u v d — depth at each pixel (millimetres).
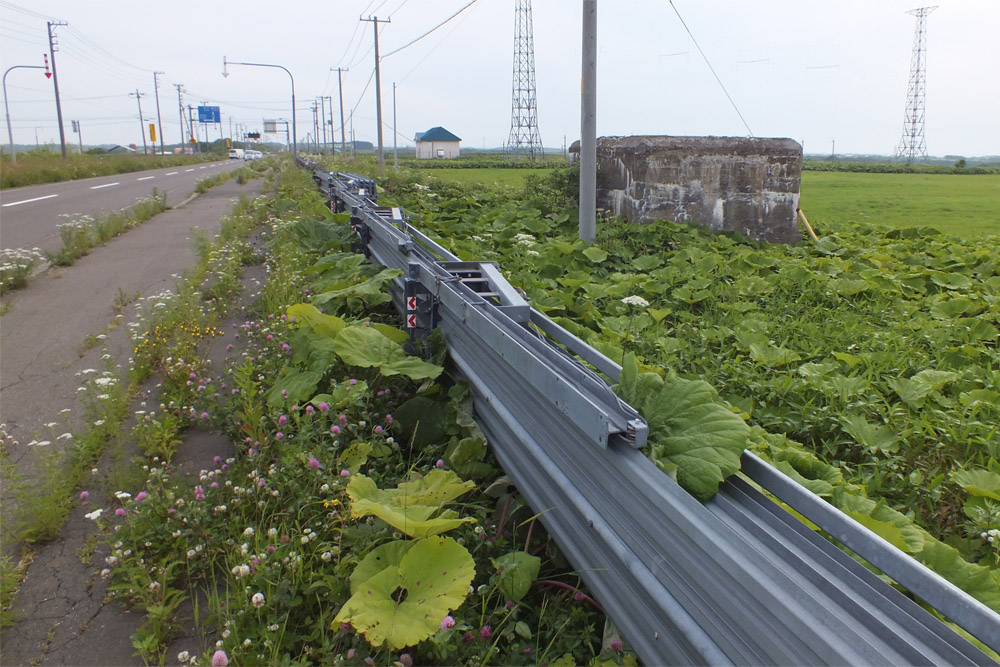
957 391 4973
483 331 3498
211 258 8312
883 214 16688
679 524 1944
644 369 4039
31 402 4578
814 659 1514
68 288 7867
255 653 2348
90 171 34281
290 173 27516
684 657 1914
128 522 2945
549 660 2402
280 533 2955
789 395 4832
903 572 1729
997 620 1494
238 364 5094
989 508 3303
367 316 5848
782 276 8305
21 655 2463
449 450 3625
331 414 3713
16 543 3074
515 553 2742
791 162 12016
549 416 2768
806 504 2072
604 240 10266
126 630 2590
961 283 8234
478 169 41906
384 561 2623
